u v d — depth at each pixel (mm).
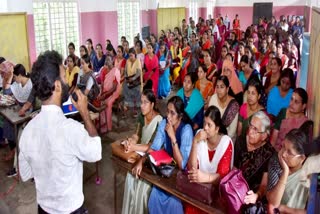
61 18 7609
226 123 3018
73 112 3330
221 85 3027
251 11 14680
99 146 1519
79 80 4820
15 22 6395
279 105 3104
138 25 10125
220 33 11797
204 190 1938
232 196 1799
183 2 12406
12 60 6469
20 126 3480
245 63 4488
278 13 14422
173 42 8188
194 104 3330
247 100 2928
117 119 5148
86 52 6430
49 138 1457
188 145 2383
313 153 1414
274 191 1767
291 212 1749
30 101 3525
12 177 3594
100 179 3492
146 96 2605
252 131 2135
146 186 2436
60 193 1516
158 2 10844
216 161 2154
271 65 3662
